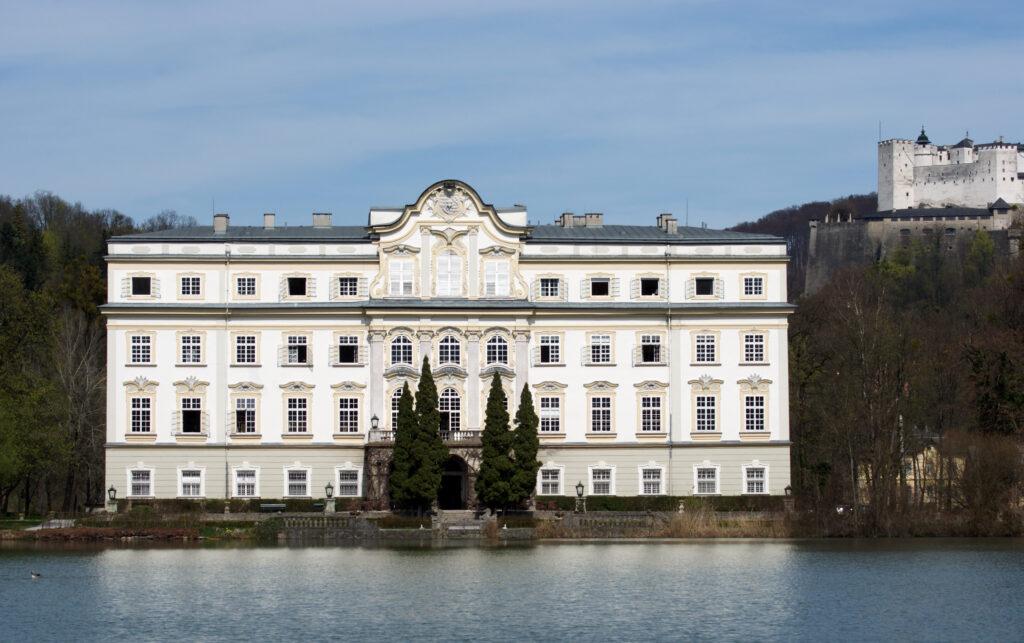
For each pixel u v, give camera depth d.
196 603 106.06
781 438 158.75
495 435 150.38
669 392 158.62
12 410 151.88
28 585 113.94
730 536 148.12
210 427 156.25
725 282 159.75
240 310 156.38
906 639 94.50
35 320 166.88
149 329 156.25
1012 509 146.88
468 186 158.12
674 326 159.00
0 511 163.75
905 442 154.50
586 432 158.25
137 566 124.44
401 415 150.00
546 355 158.62
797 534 147.38
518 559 129.88
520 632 96.38
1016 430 149.75
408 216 157.88
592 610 103.75
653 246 159.75
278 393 156.75
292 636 95.06
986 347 161.88
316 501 154.88
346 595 109.50
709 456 158.38
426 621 99.69
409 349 157.25
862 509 149.88
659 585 114.38
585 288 159.00
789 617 101.56
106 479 155.62
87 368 172.38
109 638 94.44
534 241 159.00
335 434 156.62
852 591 111.62
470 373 157.38
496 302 158.00
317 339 157.12
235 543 142.00
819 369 176.75
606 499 156.50
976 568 123.69
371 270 158.12
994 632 96.56
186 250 156.88
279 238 157.62
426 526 147.38
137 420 156.00
